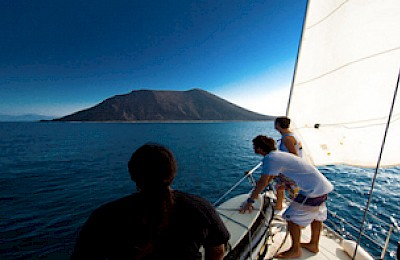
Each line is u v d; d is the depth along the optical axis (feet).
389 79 10.15
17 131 338.13
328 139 12.12
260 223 8.19
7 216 33.14
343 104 11.52
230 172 60.90
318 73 12.33
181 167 68.54
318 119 12.45
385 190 35.37
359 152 11.12
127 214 3.32
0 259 22.82
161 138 192.13
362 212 27.09
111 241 3.34
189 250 3.45
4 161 84.28
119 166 73.36
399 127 9.96
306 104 12.92
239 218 8.13
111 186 49.67
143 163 3.33
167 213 3.33
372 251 19.69
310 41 12.50
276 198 12.98
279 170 7.99
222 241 3.95
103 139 188.55
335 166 55.42
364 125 10.91
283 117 10.66
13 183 52.60
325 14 11.83
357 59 10.91
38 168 70.64
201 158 85.40
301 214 8.21
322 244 10.24
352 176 45.19
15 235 27.43
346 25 11.18
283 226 11.27
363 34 10.68
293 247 8.78
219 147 121.70
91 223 3.44
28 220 31.68
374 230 22.86
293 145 10.28
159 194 3.36
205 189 45.78
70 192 45.34
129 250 3.29
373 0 10.30
